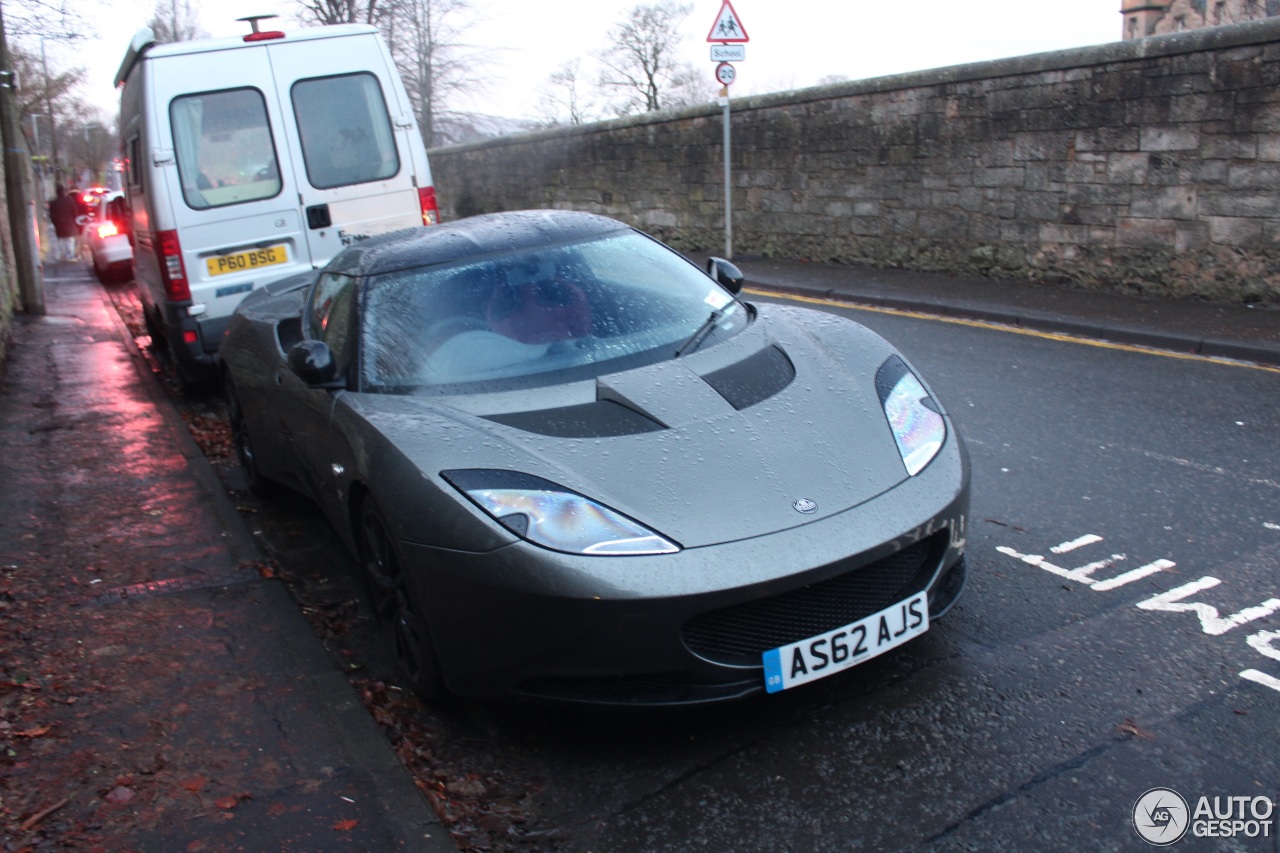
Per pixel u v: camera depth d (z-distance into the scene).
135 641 3.69
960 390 6.74
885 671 3.29
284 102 7.38
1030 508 4.60
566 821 2.70
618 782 2.85
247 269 7.38
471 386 3.52
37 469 5.91
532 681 2.89
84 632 3.77
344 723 3.10
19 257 12.55
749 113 13.75
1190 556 3.97
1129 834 2.46
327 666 3.46
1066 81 9.80
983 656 3.34
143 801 2.75
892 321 9.40
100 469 5.87
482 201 21.22
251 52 7.30
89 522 4.98
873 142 12.02
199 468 5.80
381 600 3.55
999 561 4.06
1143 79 9.16
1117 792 2.62
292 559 4.79
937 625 3.56
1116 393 6.40
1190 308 8.73
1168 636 3.38
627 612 2.69
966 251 11.19
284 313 5.10
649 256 4.30
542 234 4.26
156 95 7.06
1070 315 8.68
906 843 2.50
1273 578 3.73
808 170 13.02
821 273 12.19
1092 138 9.70
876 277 11.58
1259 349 7.05
